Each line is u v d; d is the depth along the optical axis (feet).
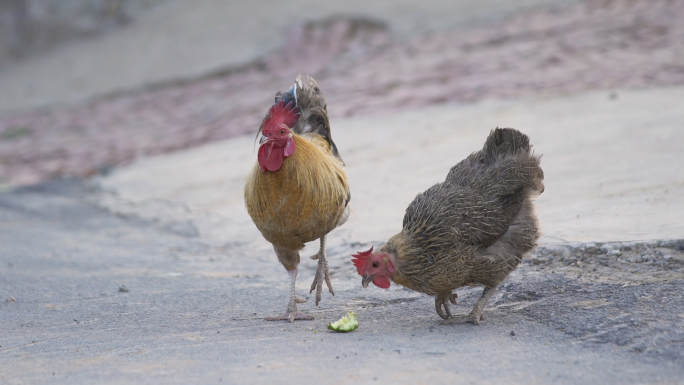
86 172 84.58
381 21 134.62
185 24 156.35
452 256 26.43
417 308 30.99
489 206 27.30
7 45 179.83
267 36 138.10
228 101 112.68
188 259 46.39
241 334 27.66
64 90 142.00
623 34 102.22
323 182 29.68
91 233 57.82
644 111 62.39
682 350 22.11
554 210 41.63
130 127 109.50
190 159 79.51
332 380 20.90
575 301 28.43
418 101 84.48
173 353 24.75
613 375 20.57
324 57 125.39
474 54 106.83
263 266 42.88
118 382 21.52
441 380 20.66
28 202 73.00
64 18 177.88
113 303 34.68
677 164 46.09
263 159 28.30
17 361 24.75
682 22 103.55
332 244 43.57
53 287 38.83
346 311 31.42
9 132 118.52
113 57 152.05
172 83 130.62
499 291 31.24
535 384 20.08
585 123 61.82
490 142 29.91
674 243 32.50
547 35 110.01
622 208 39.65
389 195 52.24
